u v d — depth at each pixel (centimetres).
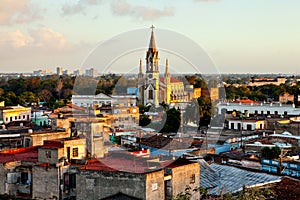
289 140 6481
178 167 3338
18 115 9781
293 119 9125
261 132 7906
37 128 7069
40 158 3456
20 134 5744
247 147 6153
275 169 4803
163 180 3169
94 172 3158
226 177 4028
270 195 3488
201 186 3688
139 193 3002
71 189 3347
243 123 8856
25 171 3478
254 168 4834
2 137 5553
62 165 3338
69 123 6300
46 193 3344
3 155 3897
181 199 2984
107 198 3056
